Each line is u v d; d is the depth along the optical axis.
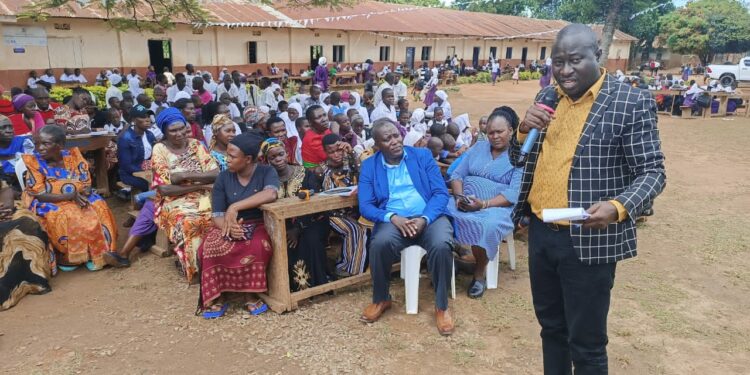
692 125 15.59
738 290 4.54
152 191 5.27
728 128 14.90
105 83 17.64
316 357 3.43
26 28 16.72
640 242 5.73
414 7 32.25
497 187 4.53
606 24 24.28
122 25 8.45
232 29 22.00
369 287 4.51
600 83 2.25
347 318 3.96
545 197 2.41
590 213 2.10
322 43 25.48
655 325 3.91
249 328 3.79
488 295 4.40
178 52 20.67
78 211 4.74
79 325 3.81
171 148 4.80
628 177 2.29
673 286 4.60
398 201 4.07
